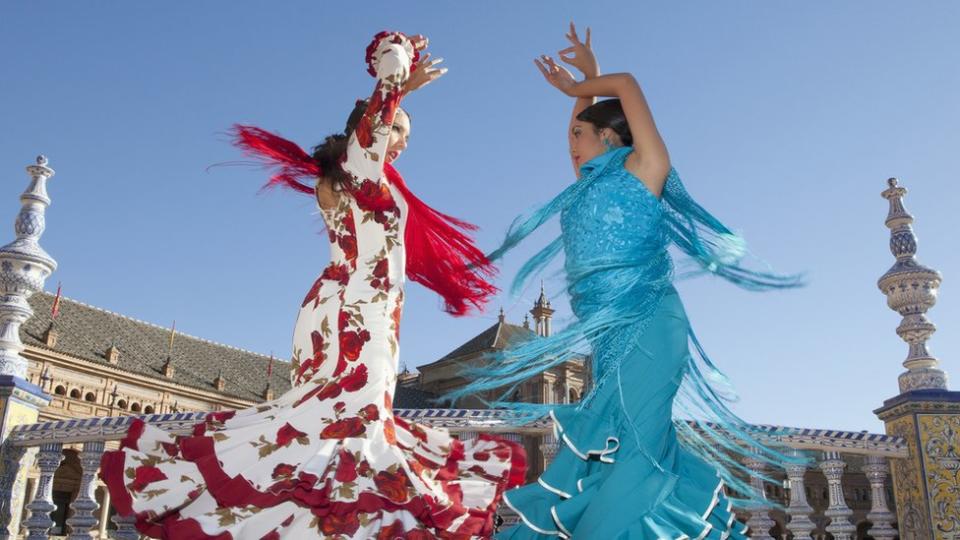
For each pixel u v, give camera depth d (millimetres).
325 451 2227
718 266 2344
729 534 1979
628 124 2488
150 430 2307
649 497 1907
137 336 57062
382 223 2689
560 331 2111
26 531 4266
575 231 2285
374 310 2555
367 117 2691
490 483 2504
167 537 2025
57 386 46875
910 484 4309
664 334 2150
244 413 2453
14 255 4609
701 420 2324
